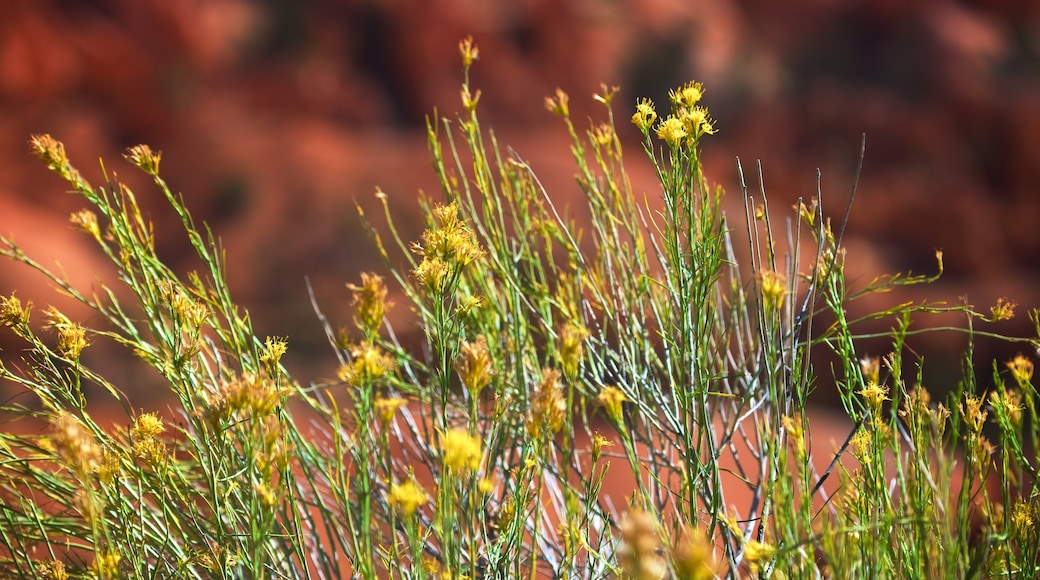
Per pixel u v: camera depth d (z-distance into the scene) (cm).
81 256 1927
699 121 171
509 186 231
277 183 2231
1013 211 2591
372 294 139
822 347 1251
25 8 2380
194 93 2519
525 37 2789
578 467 200
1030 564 155
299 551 155
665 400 197
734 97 2795
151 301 184
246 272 1936
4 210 2038
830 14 2980
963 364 174
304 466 181
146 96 2459
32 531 180
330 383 186
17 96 2339
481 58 2750
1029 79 2778
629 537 98
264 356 164
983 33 2889
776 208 2309
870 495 159
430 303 222
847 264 2330
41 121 2344
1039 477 162
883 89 2834
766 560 149
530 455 160
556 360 200
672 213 174
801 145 2741
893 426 158
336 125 2633
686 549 98
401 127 2702
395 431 213
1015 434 163
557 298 215
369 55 2777
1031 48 2862
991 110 2700
